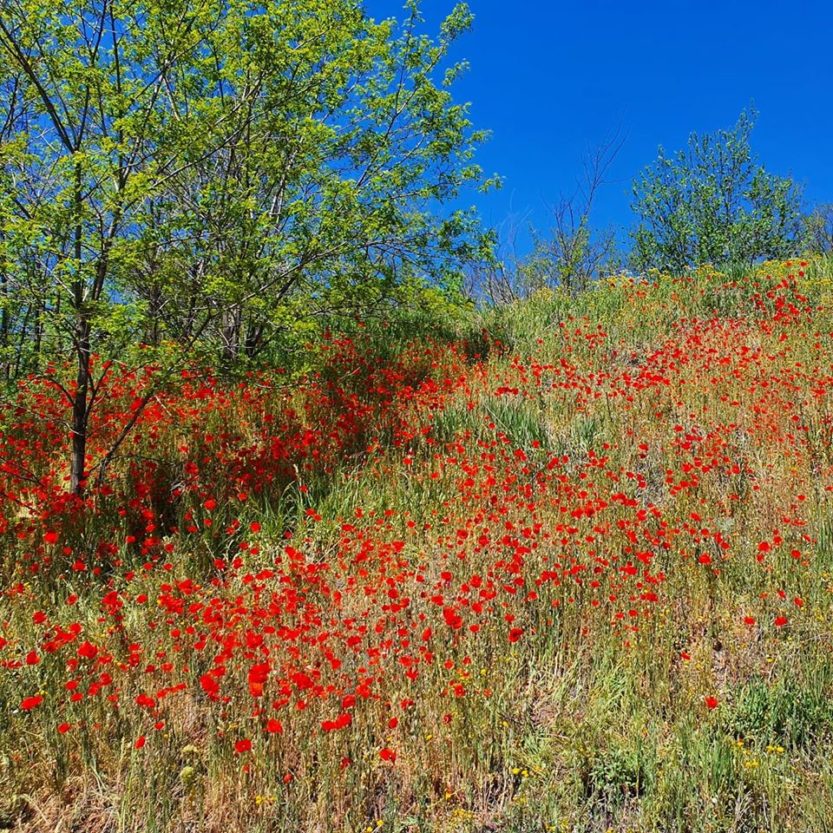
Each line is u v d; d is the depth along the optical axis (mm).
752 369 8172
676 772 3129
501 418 7348
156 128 6133
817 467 6227
